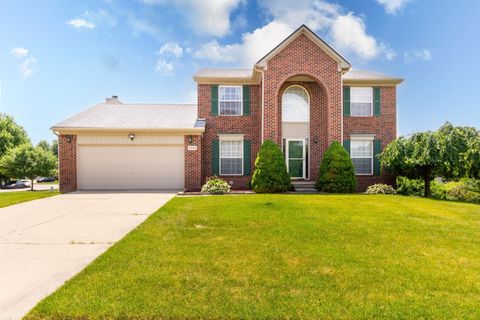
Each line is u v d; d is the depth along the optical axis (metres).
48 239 5.47
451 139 12.30
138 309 2.87
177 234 5.69
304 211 8.06
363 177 15.61
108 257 4.37
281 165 13.33
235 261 4.21
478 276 3.74
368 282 3.53
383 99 15.96
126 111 16.88
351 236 5.61
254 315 2.78
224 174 15.58
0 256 4.52
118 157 14.26
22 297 3.19
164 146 14.43
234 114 15.77
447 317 2.77
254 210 8.16
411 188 14.99
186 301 3.03
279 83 14.09
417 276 3.72
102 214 7.90
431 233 5.87
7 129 35.97
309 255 4.50
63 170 13.99
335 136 14.11
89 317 2.75
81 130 13.91
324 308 2.91
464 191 13.47
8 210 8.58
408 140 13.54
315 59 14.22
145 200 10.59
